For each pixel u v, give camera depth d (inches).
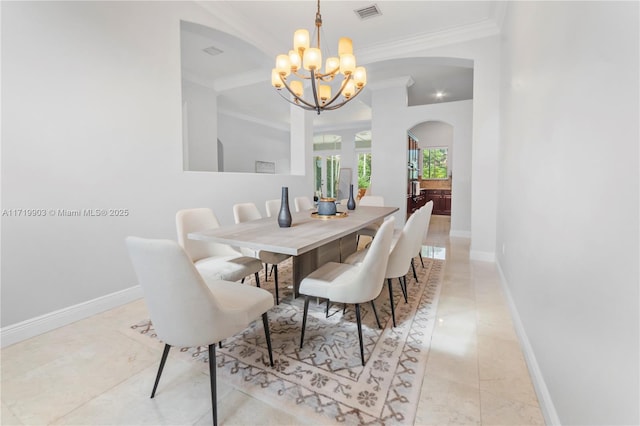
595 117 38.9
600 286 36.6
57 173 84.7
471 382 62.5
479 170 154.8
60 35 84.0
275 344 77.5
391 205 242.4
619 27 33.0
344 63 101.7
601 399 35.7
